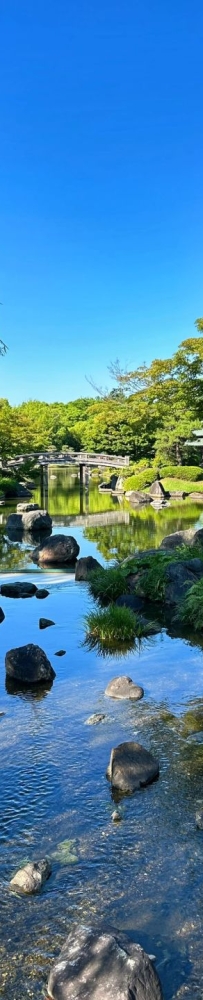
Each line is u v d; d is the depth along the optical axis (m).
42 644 7.53
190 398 21.59
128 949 2.71
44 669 6.31
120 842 3.65
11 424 35.25
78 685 6.18
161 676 6.40
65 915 3.09
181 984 2.69
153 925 3.02
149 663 6.82
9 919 3.08
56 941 2.93
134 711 5.51
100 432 45.41
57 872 3.41
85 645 7.50
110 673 6.51
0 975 2.77
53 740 4.95
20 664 6.36
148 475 35.38
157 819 3.88
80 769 4.48
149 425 39.22
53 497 34.41
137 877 3.36
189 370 20.77
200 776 4.38
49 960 2.83
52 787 4.25
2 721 5.32
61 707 5.62
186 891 3.25
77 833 3.75
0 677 6.46
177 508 26.20
